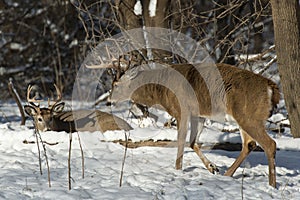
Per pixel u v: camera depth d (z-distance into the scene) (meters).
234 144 22.39
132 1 29.33
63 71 51.44
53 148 22.56
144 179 18.14
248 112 18.52
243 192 17.09
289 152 22.38
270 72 32.47
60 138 22.97
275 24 23.81
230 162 20.95
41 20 53.62
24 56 53.03
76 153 21.70
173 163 20.42
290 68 23.62
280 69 24.05
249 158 21.52
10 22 53.53
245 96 18.56
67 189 16.95
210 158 21.39
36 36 53.25
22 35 53.56
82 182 17.77
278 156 21.73
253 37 40.09
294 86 23.69
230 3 29.48
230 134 22.69
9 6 53.78
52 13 52.53
